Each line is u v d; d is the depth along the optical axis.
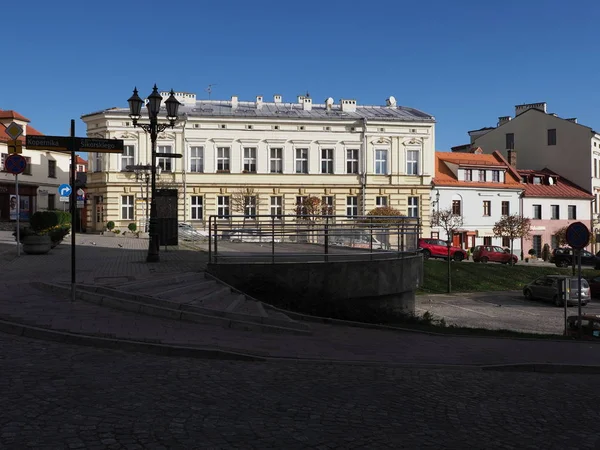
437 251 46.66
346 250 16.61
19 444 4.94
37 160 52.44
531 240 59.69
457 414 6.91
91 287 12.31
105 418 5.72
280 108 54.78
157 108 18.38
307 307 15.01
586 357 11.72
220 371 8.10
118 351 8.73
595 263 47.09
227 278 15.00
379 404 7.06
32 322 9.65
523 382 9.25
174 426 5.62
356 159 51.97
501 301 32.47
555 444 6.02
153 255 18.11
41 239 20.66
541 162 67.25
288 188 50.75
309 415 6.34
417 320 16.95
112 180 47.44
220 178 49.56
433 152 53.31
